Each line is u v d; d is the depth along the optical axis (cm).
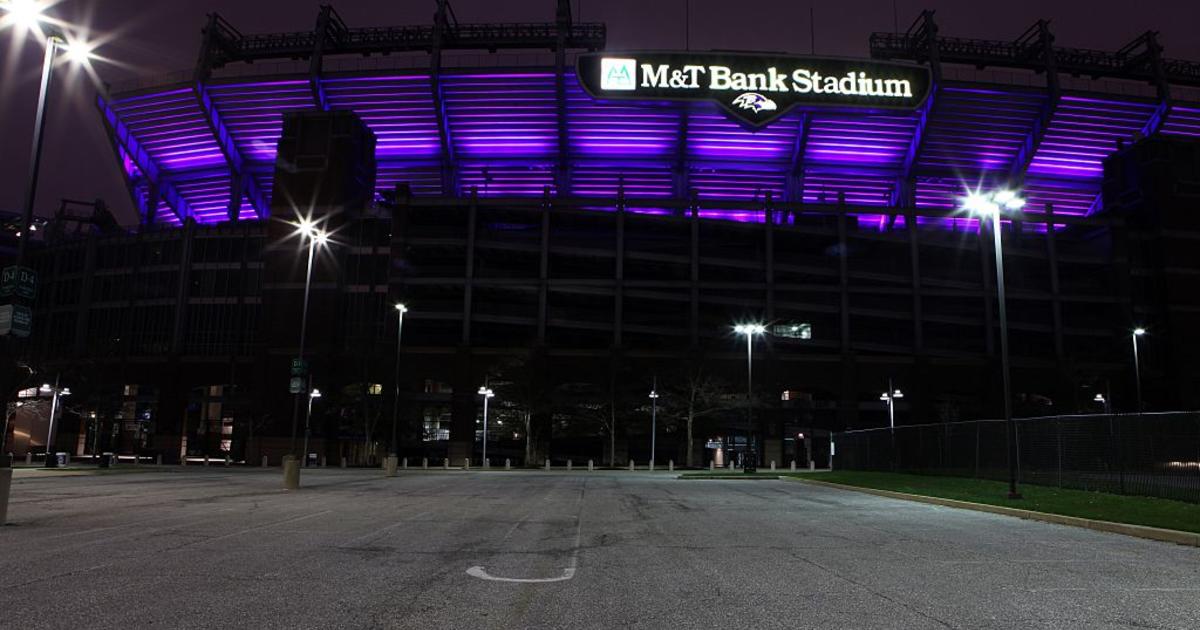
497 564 927
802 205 8300
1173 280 8206
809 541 1192
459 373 7525
